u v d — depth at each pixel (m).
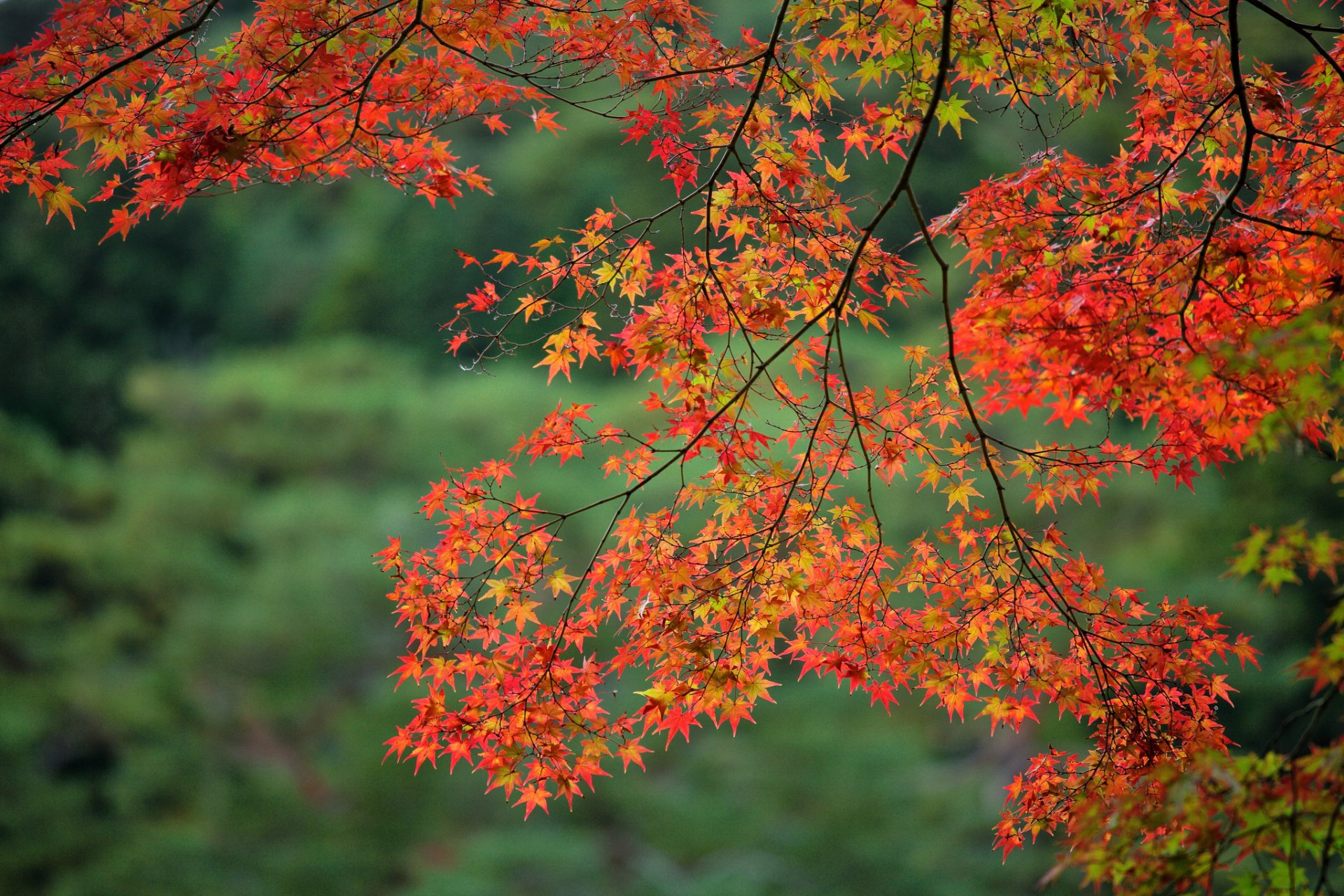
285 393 17.73
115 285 23.48
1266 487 11.09
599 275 2.89
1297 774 1.86
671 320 2.83
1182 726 2.78
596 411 16.67
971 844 11.33
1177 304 2.66
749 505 2.85
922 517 12.46
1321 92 2.88
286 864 11.68
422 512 2.81
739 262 2.84
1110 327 2.57
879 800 11.60
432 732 2.75
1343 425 2.61
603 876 11.45
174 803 12.69
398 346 22.73
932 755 12.79
